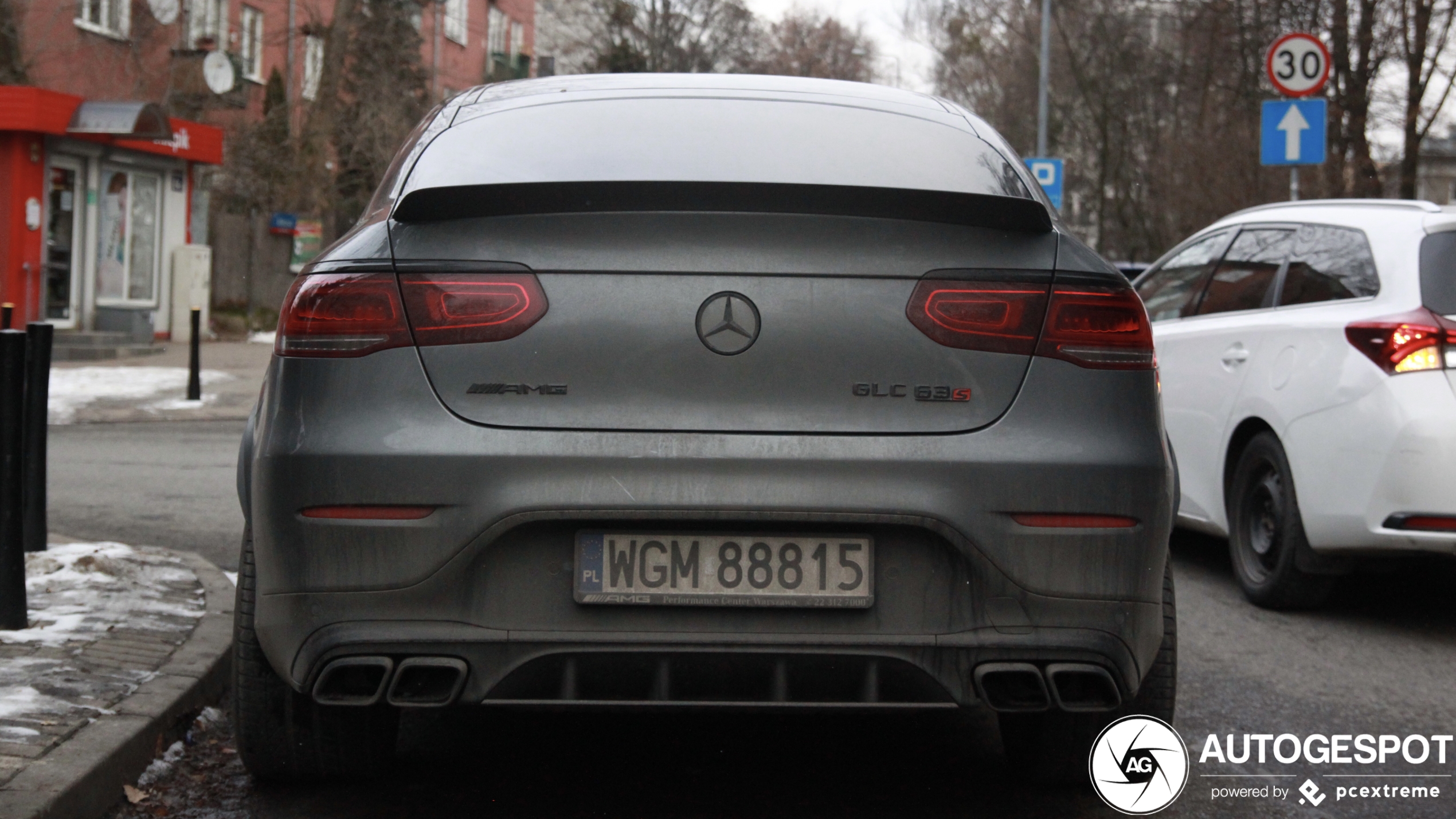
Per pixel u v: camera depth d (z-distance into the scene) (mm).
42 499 5820
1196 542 7793
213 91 28484
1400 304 5379
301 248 26969
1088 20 35562
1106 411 2934
